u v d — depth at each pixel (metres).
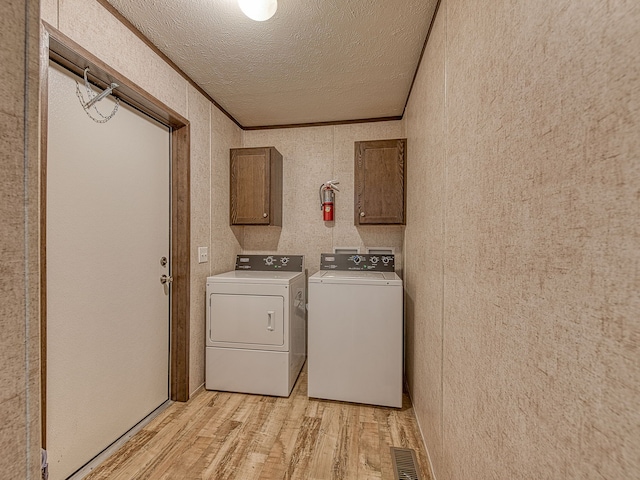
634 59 0.37
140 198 1.78
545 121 0.56
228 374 2.20
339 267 2.60
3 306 0.35
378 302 2.01
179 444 1.62
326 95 2.32
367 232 2.77
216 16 1.48
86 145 1.44
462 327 1.02
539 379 0.58
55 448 1.29
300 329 2.51
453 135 1.13
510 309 0.69
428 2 1.38
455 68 1.10
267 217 2.58
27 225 0.37
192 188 2.10
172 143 2.04
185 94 2.01
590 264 0.45
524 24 0.63
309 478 1.41
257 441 1.66
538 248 0.59
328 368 2.07
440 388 1.30
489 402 0.80
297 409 1.98
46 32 1.13
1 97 0.34
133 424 1.75
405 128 2.54
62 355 1.32
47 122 1.16
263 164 2.58
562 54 0.51
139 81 1.60
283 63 1.89
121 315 1.65
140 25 1.55
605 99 0.42
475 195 0.91
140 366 1.80
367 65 1.91
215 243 2.42
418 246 1.87
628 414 0.39
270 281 2.16
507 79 0.71
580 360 0.47
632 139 0.38
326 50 1.75
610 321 0.42
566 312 0.51
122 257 1.66
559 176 0.52
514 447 0.67
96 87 1.50
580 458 0.47
